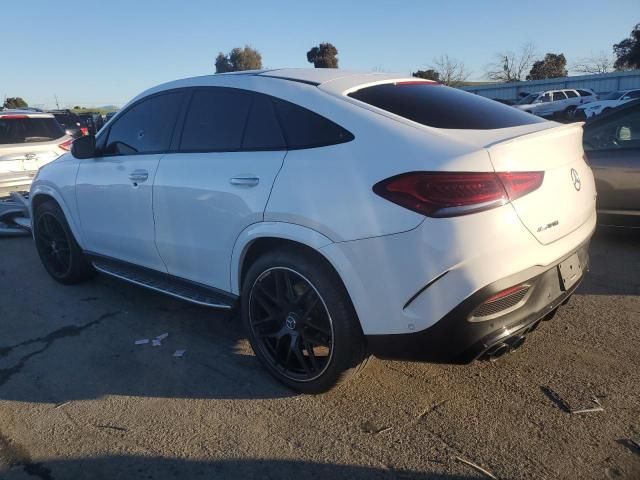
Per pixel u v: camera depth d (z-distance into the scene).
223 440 2.83
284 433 2.87
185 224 3.62
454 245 2.50
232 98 3.52
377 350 2.83
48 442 2.86
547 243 2.77
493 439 2.76
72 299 4.81
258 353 3.37
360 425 2.91
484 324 2.62
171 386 3.35
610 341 3.70
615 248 5.72
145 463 2.68
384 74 3.57
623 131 5.57
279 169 3.06
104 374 3.52
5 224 7.34
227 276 3.47
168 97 3.98
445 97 3.33
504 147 2.61
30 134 8.88
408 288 2.61
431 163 2.56
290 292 3.12
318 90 3.17
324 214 2.81
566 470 2.52
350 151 2.83
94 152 4.44
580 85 44.56
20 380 3.48
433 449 2.70
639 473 2.49
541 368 3.39
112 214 4.27
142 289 5.01
